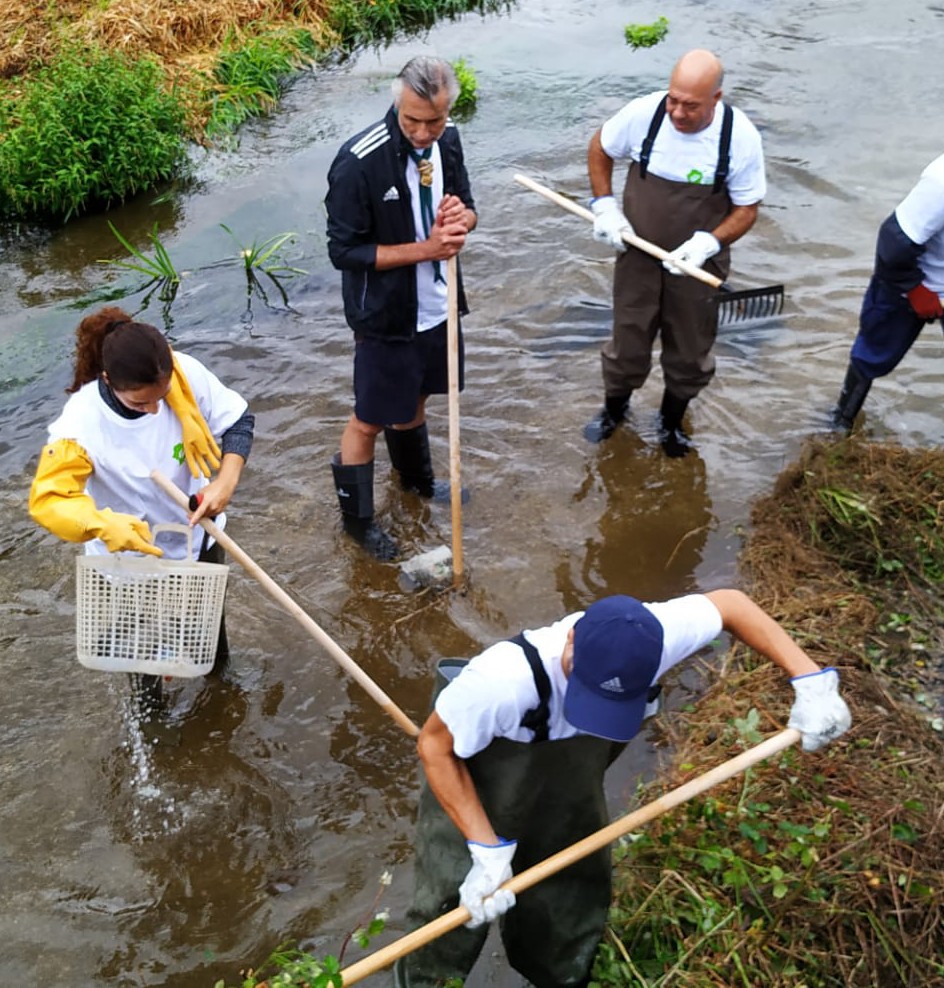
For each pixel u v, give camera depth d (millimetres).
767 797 3721
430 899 3158
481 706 2604
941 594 4777
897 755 3914
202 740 4316
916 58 9914
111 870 3859
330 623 4840
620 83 9688
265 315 6949
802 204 7820
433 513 5441
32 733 4340
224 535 3748
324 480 5668
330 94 9664
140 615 3705
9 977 3541
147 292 7195
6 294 7215
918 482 5172
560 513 5418
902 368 6305
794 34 10500
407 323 4656
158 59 9406
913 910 3348
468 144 8781
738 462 5680
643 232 5078
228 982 3527
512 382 6312
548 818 2963
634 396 6176
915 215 4766
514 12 11352
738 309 5363
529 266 7293
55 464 3482
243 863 3881
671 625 2734
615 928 3420
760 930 3303
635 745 4258
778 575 4918
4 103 8539
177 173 8500
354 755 4262
